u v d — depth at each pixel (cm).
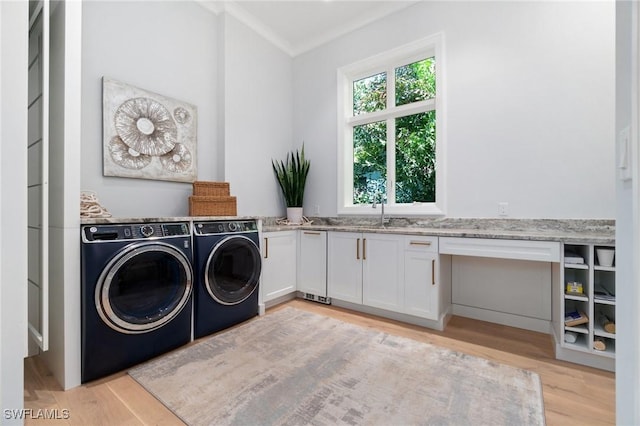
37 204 171
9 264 74
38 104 169
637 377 57
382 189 335
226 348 203
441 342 213
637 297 57
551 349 202
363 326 244
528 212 236
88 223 167
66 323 159
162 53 265
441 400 145
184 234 212
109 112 229
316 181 375
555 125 226
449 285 268
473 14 261
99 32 225
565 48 222
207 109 303
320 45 369
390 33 312
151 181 256
